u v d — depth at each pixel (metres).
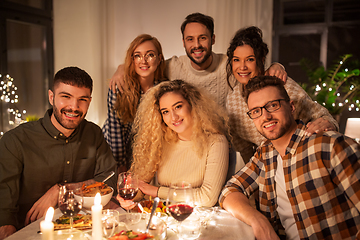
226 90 2.32
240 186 1.49
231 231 1.16
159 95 1.72
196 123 1.70
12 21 4.13
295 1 4.28
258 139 1.99
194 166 1.69
